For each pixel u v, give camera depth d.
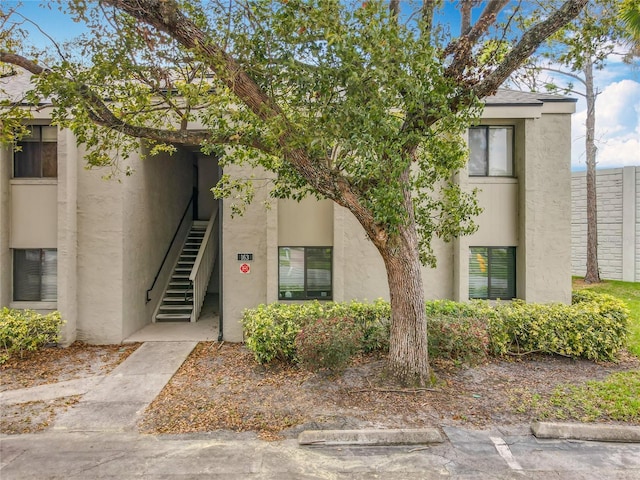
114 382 7.09
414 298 6.44
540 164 9.65
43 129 9.38
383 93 5.26
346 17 5.06
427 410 5.78
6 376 7.41
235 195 9.55
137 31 5.72
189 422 5.58
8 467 4.54
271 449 4.88
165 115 7.25
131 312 10.09
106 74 6.17
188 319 11.58
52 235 9.38
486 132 9.81
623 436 5.05
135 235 10.32
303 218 9.75
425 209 7.54
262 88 5.80
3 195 9.19
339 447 4.92
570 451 4.82
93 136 6.36
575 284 16.17
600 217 17.48
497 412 5.72
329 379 6.84
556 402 5.94
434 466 4.54
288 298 9.75
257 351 7.58
